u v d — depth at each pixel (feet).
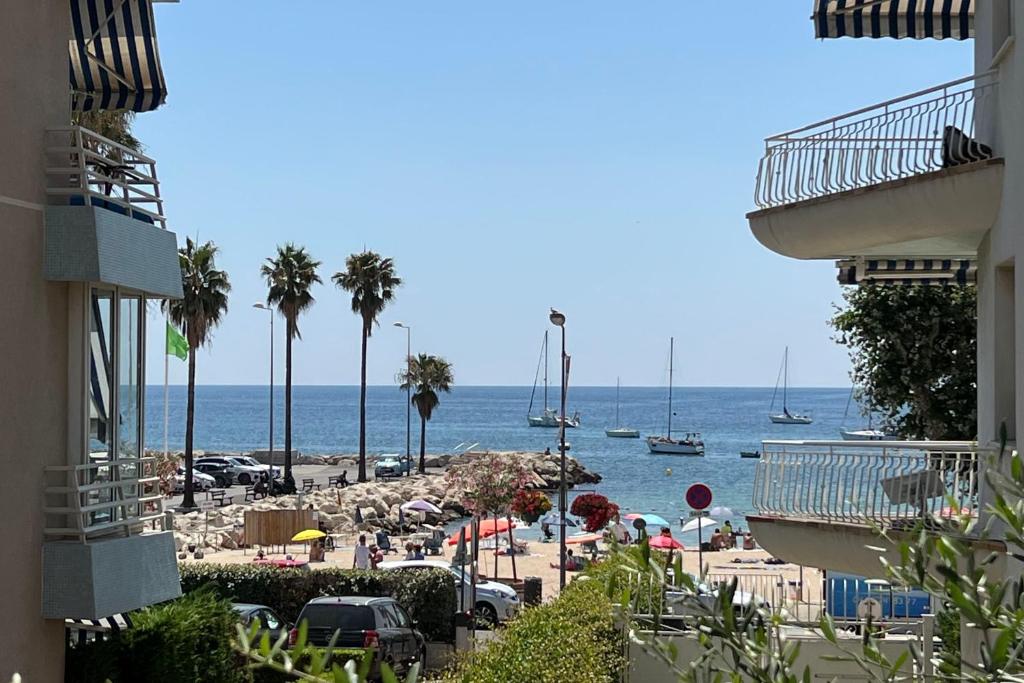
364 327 279.90
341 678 10.07
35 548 42.06
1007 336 44.21
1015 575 36.50
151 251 47.39
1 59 41.01
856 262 57.82
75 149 43.09
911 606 73.31
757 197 49.42
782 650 12.59
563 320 118.11
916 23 51.13
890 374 79.61
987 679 12.05
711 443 521.24
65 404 43.80
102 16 50.37
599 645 44.42
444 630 96.17
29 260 42.04
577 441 549.13
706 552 154.92
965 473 45.47
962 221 43.75
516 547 158.10
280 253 258.37
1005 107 42.01
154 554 46.44
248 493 249.96
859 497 45.44
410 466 327.88
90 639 49.32
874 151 45.96
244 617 72.59
